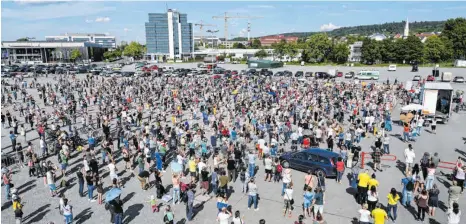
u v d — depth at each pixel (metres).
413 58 122.94
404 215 17.78
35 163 24.19
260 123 33.97
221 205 16.94
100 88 62.25
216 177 20.48
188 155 27.27
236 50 194.25
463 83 71.81
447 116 37.78
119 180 22.33
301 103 45.16
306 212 18.22
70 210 17.06
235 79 75.44
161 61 169.88
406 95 52.50
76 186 22.50
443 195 19.98
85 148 29.50
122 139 30.33
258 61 116.75
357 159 24.77
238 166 24.23
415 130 31.25
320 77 83.44
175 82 70.62
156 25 198.12
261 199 20.08
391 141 31.38
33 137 34.34
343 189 21.14
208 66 105.31
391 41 130.38
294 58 151.12
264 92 56.31
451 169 24.06
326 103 46.06
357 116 40.41
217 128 33.25
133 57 196.00
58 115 40.16
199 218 17.98
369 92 53.62
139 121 38.66
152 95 55.38
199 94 56.94
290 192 17.84
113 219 17.39
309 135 29.84
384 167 24.69
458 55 131.88
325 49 137.62
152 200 18.70
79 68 106.12
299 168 24.11
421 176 21.52
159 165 24.36
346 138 28.45
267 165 22.61
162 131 32.16
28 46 156.38
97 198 20.62
